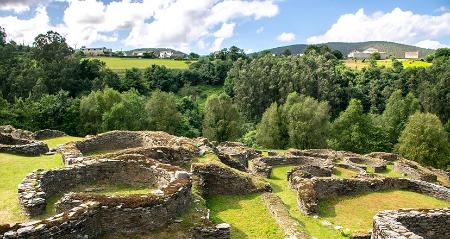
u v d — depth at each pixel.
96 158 19.23
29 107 56.69
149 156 21.23
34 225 10.62
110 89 59.31
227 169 19.62
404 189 22.48
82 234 11.58
